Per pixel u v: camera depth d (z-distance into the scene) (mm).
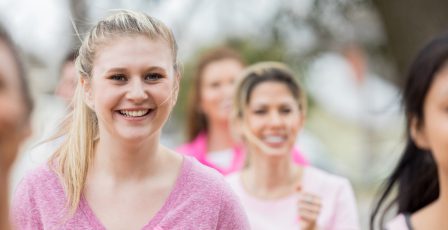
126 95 2773
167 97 2830
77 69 3027
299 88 4902
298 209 4246
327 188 4719
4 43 1418
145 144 2887
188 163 3023
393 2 8805
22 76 1434
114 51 2791
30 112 1453
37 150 3320
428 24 8656
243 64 5992
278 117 4730
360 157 14766
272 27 10156
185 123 5973
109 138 2885
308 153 6465
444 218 2898
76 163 2920
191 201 2918
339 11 9938
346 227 4621
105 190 2916
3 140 1428
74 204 2854
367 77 13156
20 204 2920
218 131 5766
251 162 4832
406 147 3199
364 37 10609
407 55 8844
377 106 13453
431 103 2686
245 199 4711
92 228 2834
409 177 3240
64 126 3188
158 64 2805
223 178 3064
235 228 2996
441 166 2738
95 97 2855
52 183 2908
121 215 2879
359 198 11211
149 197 2910
